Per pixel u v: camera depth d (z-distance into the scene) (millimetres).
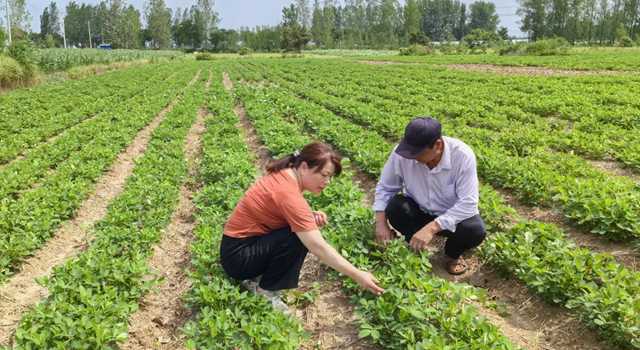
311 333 3982
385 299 3918
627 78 20344
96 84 25562
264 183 3824
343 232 5035
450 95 16328
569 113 12297
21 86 24266
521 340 3795
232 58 74250
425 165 4352
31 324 3738
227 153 9086
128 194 6801
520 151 9164
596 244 5250
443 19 151750
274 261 3891
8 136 11422
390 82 22734
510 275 4680
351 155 8914
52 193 6859
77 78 31656
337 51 89062
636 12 96875
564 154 8141
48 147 9914
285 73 32250
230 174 7766
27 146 10688
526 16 96062
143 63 51312
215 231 5430
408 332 3496
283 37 86625
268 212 3787
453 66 35750
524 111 13898
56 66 34812
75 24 151375
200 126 13602
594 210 5344
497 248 4809
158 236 5672
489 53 62844
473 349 3262
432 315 3684
